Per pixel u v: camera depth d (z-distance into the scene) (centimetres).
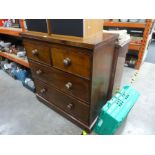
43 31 104
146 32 201
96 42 79
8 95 177
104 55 96
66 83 110
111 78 129
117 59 116
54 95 133
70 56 92
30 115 145
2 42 218
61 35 94
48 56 109
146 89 179
